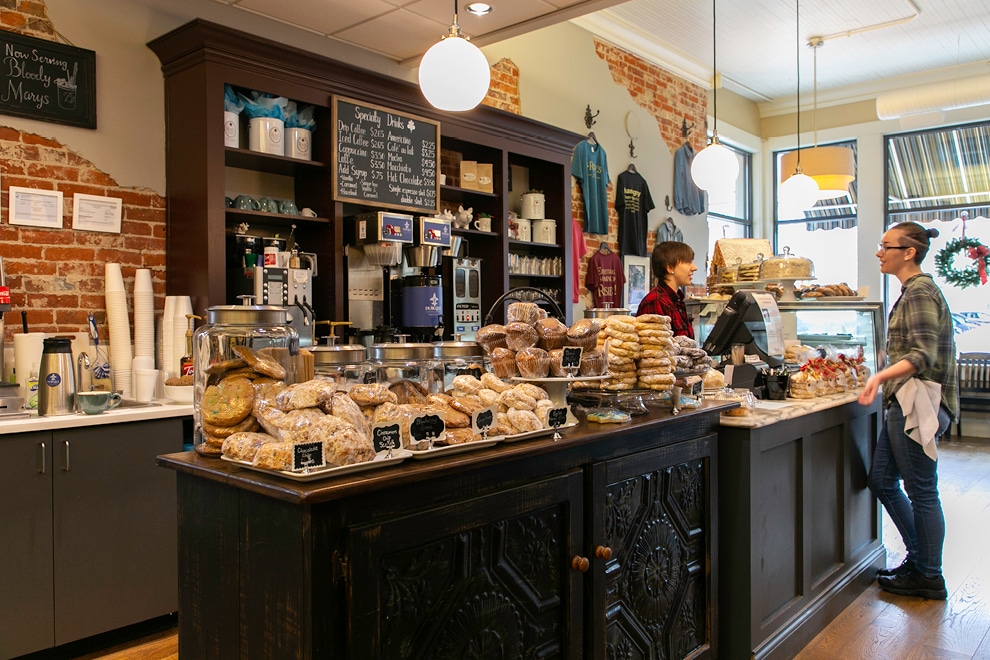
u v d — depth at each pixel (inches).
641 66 268.4
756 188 353.1
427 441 57.7
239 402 58.9
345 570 50.2
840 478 128.5
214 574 57.9
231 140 138.2
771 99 343.9
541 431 68.1
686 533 90.2
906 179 317.4
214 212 132.2
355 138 155.4
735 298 131.7
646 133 270.8
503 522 62.9
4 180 123.3
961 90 261.0
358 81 154.9
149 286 135.9
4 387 111.0
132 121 137.5
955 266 306.0
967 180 303.3
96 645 110.6
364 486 50.1
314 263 151.3
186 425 127.1
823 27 253.8
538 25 152.8
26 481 101.6
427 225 166.7
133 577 112.3
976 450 264.4
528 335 75.2
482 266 196.4
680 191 286.8
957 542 159.9
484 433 63.7
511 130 193.3
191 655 60.7
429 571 56.6
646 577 82.2
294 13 150.5
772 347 128.8
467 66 114.3
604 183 245.4
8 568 100.0
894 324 127.6
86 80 131.6
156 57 140.8
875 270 319.3
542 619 67.9
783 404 113.7
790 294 169.8
